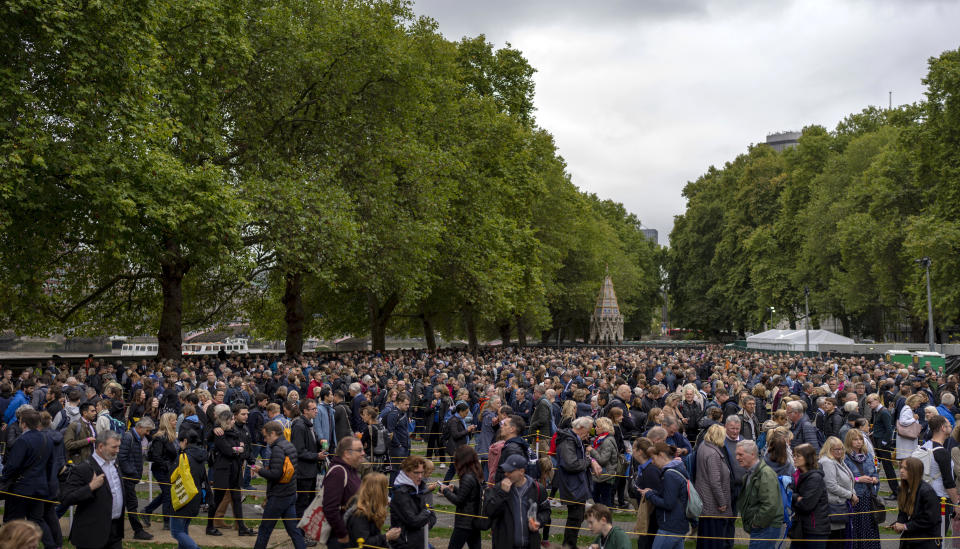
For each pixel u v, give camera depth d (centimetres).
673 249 10219
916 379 1997
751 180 8281
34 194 2112
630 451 1315
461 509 945
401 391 1636
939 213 4544
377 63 3556
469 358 3581
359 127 3647
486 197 4556
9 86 2009
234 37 2845
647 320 10931
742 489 934
